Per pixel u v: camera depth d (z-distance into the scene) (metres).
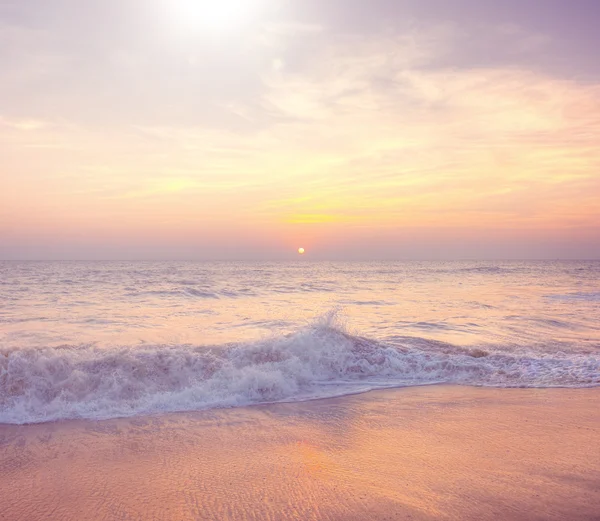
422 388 8.06
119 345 10.05
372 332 13.02
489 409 6.83
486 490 4.16
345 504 3.90
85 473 4.55
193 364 8.05
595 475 4.49
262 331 12.82
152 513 3.76
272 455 5.02
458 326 14.44
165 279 39.28
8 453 5.07
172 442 5.43
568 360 9.84
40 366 7.20
